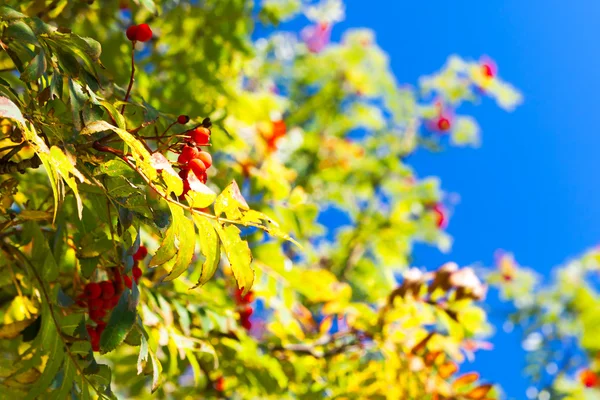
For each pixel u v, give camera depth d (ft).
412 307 11.39
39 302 7.27
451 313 11.27
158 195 5.03
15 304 8.25
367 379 11.37
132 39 5.91
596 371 23.00
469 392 11.48
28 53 5.72
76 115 5.23
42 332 6.56
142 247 7.70
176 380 11.46
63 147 5.08
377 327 11.48
